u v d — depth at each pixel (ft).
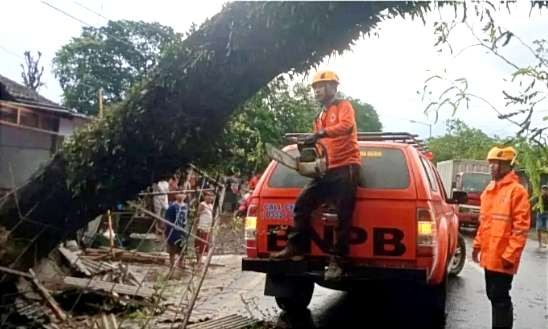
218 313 22.24
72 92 118.11
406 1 13.74
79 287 19.86
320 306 24.61
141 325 18.89
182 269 27.35
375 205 19.11
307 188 19.16
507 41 9.14
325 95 19.10
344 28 14.35
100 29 125.08
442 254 20.66
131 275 24.00
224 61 14.93
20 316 16.94
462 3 10.34
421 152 24.48
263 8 14.35
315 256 19.56
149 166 15.84
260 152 62.69
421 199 18.92
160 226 28.14
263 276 32.78
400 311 23.71
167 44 16.25
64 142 16.71
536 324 22.75
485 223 19.39
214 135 15.72
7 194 16.72
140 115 15.44
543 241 66.74
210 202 30.01
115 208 16.62
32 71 112.98
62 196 16.25
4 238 15.98
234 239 50.90
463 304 25.86
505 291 18.93
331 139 18.83
